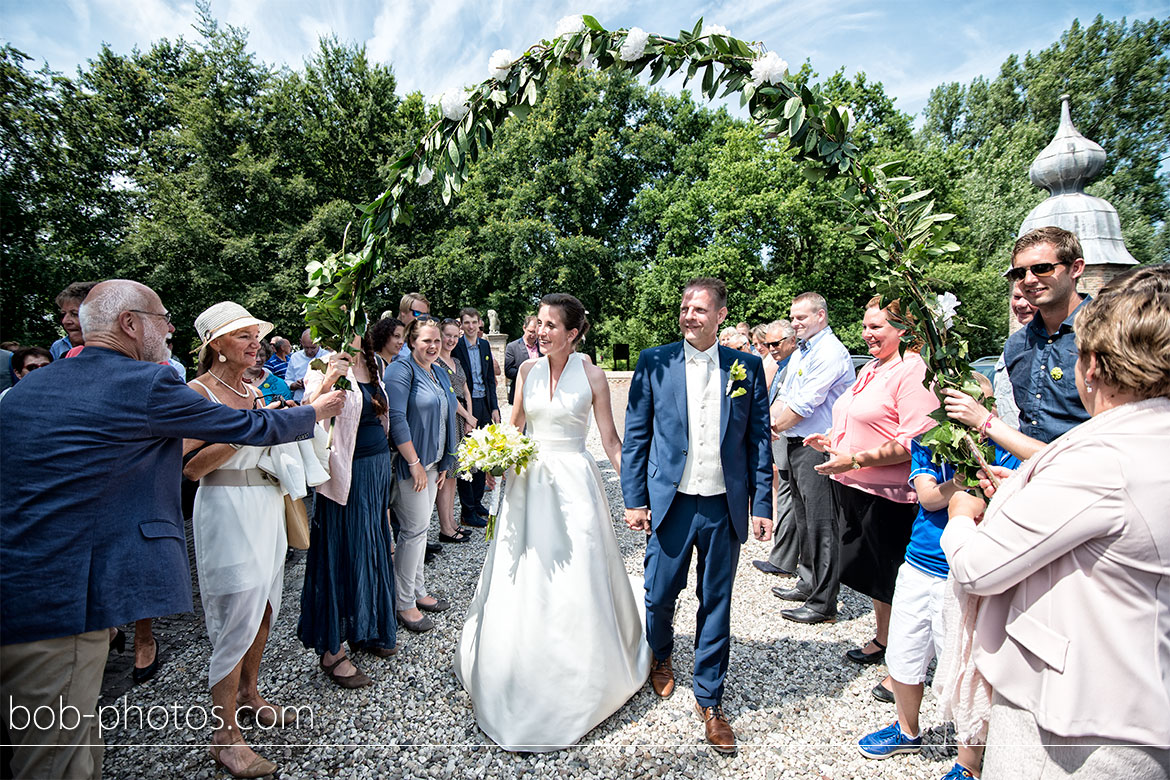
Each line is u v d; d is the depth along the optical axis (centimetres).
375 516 310
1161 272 132
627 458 288
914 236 209
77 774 179
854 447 304
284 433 225
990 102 3494
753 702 292
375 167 2355
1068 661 131
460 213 2488
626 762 250
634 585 396
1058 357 245
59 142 1920
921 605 240
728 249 2100
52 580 175
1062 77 3203
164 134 2156
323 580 296
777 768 247
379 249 259
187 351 2103
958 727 167
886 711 286
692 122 2602
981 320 2127
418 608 386
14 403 180
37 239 1814
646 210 2464
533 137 2416
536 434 298
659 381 281
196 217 2000
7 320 1598
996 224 2353
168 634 366
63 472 178
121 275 1969
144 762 246
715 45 221
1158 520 122
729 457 267
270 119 2297
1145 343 126
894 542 299
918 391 276
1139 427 129
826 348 376
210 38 2264
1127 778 125
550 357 299
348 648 329
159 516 199
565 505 283
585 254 2322
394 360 371
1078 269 241
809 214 1969
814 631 364
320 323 253
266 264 2208
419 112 2600
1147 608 125
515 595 273
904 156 2078
